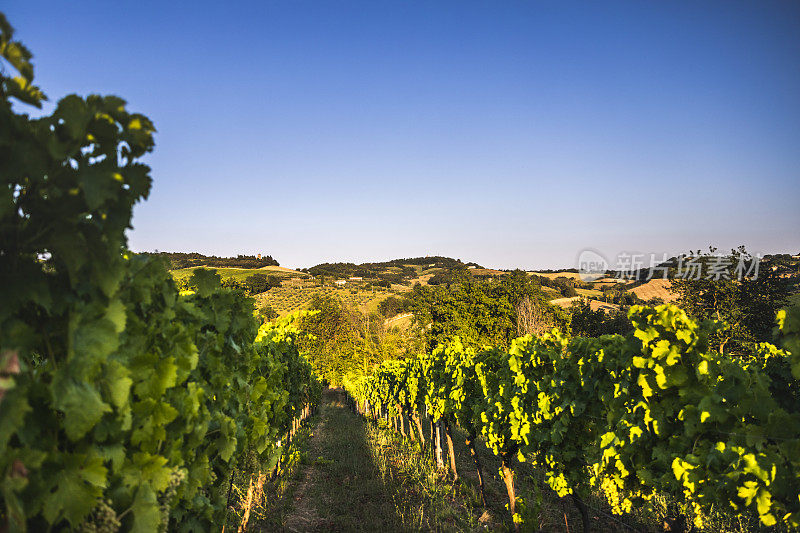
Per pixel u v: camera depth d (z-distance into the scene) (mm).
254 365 5977
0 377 1522
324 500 8570
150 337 2826
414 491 9492
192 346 3352
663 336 4512
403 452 14180
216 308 4418
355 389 38219
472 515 7762
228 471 4586
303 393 16109
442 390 10883
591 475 6219
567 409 6273
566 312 37719
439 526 7340
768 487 3400
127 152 1995
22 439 1706
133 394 2568
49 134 1652
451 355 11547
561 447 6340
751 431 3611
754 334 24578
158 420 2609
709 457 3803
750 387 3920
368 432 19812
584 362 5926
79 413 1822
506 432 7777
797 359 3066
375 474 10945
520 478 10344
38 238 1757
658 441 4531
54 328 1933
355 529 6961
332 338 50281
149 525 2324
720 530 6230
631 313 4750
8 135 1574
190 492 3293
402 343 41938
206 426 3584
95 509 2080
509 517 7609
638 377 4770
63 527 1979
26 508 1737
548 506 8133
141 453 2486
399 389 18719
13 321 1713
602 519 7348
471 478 10641
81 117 1698
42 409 1845
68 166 1750
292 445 12609
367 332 45250
